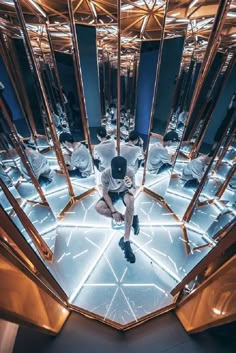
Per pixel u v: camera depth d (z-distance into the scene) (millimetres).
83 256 4844
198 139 4852
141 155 5980
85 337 3430
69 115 5176
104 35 4391
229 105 3965
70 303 3936
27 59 3904
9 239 2176
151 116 5375
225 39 3619
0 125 3744
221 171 4434
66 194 5949
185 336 3379
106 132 5934
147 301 4078
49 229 5219
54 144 5230
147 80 4988
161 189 6195
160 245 5035
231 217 3961
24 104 4203
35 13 3582
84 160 5883
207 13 3541
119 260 4773
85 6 3832
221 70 3896
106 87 5242
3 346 3291
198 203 5020
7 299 1967
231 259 2135
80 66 4664
